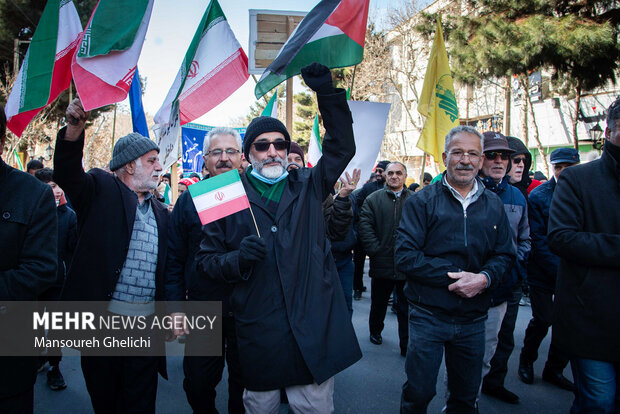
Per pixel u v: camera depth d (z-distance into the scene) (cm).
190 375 282
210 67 475
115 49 285
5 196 190
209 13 474
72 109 229
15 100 300
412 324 263
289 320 202
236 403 282
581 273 221
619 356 212
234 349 276
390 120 3219
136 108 486
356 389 372
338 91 216
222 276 204
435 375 254
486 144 335
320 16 331
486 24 1287
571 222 224
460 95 2472
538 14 1219
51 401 357
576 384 229
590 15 1227
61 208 404
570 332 224
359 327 540
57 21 304
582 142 1828
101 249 263
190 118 475
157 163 290
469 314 251
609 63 1169
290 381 201
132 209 275
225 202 213
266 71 398
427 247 265
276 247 211
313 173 229
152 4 293
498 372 347
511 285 308
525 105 1653
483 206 263
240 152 308
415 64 2595
